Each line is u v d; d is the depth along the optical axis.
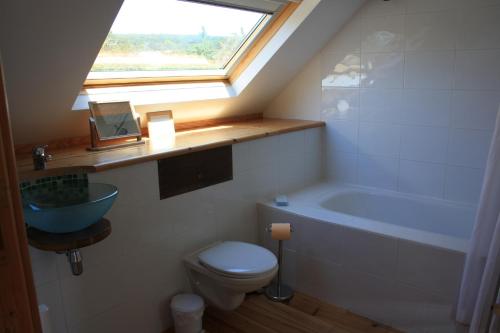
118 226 1.90
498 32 2.32
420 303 2.08
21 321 0.62
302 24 2.56
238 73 2.91
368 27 2.82
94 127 2.12
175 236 2.18
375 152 2.98
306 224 2.46
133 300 2.02
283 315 2.30
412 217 2.80
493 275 1.66
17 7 1.43
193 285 2.28
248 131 2.72
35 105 1.91
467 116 2.52
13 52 1.58
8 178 0.58
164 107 2.57
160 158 2.02
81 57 1.80
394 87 2.79
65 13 1.55
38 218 1.45
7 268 0.59
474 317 1.74
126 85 2.40
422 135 2.73
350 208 3.03
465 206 2.60
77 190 1.78
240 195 2.56
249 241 2.69
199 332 2.10
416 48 2.64
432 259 2.00
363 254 2.24
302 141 3.04
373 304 2.26
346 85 3.02
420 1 2.57
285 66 2.99
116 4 1.64
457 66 2.50
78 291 1.78
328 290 2.44
